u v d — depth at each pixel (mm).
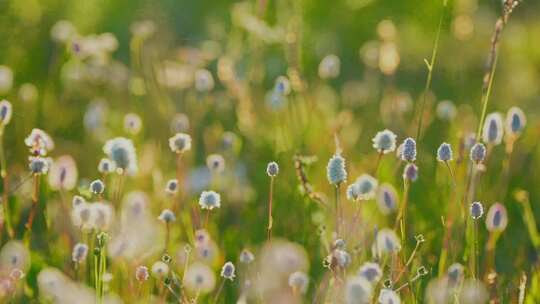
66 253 4910
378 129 7449
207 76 7223
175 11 9984
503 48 9633
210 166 5750
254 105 7656
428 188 5797
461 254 4691
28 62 8211
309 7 9953
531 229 5176
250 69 7883
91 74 7887
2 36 8359
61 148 6828
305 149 6383
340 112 7770
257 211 5719
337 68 7129
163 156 6539
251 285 4465
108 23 9594
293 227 5449
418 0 10016
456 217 5227
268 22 9273
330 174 4055
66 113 7531
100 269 3910
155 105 7312
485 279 4625
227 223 5758
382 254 4207
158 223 5145
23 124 7055
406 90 8586
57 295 4113
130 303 4223
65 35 7934
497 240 5434
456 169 5090
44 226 5578
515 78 9031
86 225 4000
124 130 7004
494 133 4457
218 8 10203
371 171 6113
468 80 9008
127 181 5844
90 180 6383
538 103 8539
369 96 8188
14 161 6648
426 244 4980
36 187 4688
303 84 7105
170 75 7594
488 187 6156
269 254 4422
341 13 10141
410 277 4191
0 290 4234
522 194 5480
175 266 4652
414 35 9703
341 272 3906
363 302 3242
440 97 8461
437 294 4055
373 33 10016
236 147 6621
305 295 4582
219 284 4766
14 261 4477
